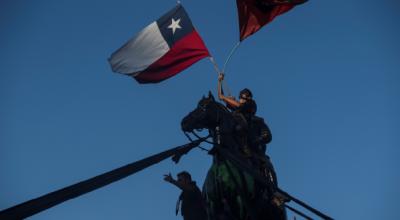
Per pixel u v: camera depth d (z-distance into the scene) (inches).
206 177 453.7
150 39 573.9
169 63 572.7
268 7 539.2
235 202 438.6
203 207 520.4
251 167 438.3
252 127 460.1
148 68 567.5
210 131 451.8
